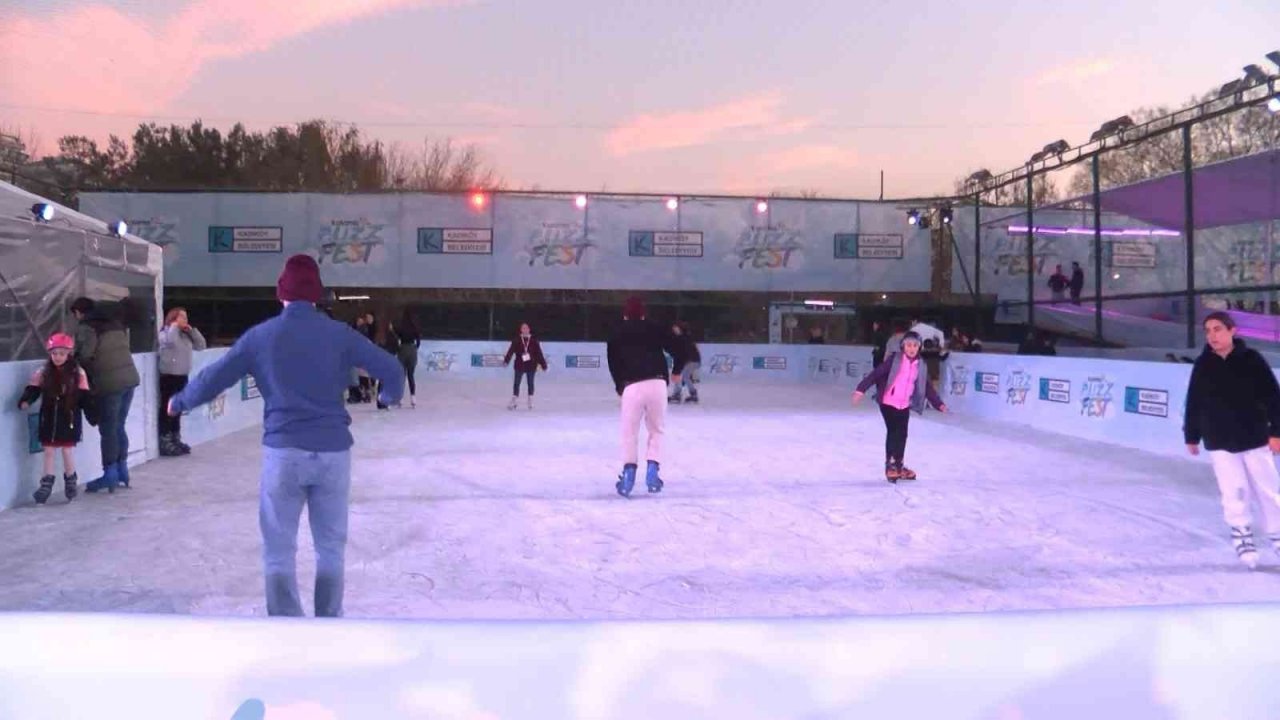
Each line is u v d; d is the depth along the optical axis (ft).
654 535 22.00
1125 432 38.24
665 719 7.10
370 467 32.27
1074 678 7.34
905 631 7.32
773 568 19.17
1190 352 52.01
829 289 89.45
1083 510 25.00
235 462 33.14
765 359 90.02
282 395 13.32
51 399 24.86
